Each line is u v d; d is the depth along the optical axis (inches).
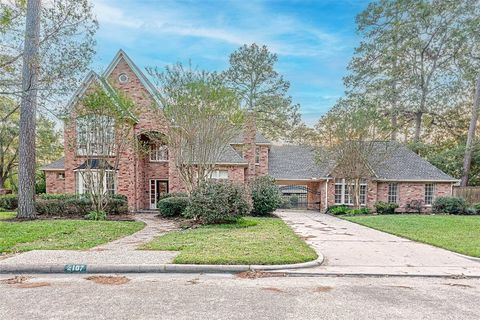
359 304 183.3
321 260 276.7
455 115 1164.5
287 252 291.6
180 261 257.0
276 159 1048.8
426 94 1152.8
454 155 1058.1
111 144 598.2
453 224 532.1
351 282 226.8
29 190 567.2
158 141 753.0
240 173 832.9
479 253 307.7
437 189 899.4
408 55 1154.7
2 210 726.5
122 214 634.8
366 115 812.6
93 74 602.2
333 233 450.6
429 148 1182.3
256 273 244.4
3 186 1177.4
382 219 616.1
